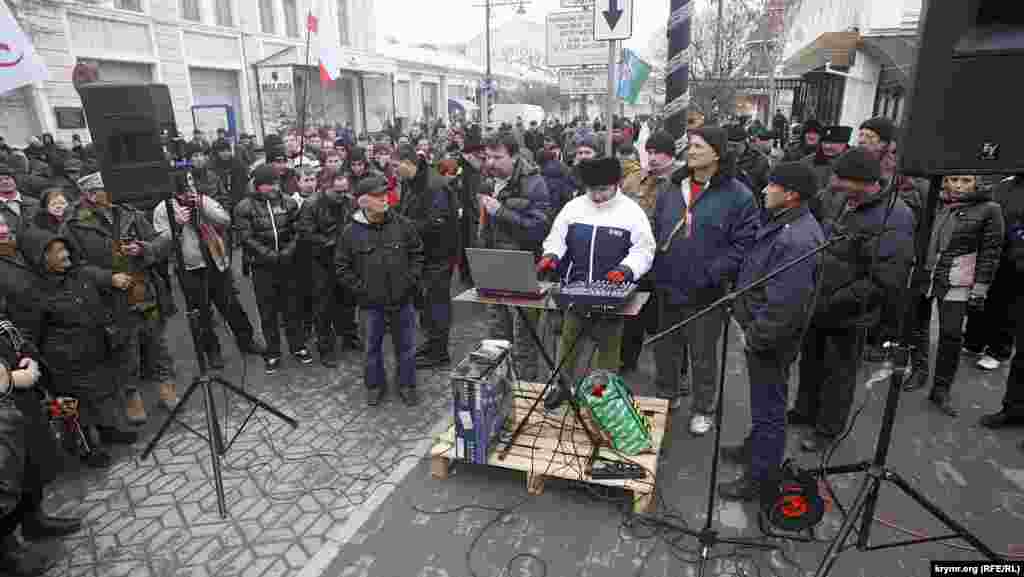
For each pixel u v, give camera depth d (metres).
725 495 3.44
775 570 2.90
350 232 4.39
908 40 11.12
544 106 48.22
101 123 3.35
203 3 20.48
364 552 3.08
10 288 3.66
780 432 3.23
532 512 3.36
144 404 4.82
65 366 3.81
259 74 22.36
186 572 2.99
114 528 3.33
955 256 4.16
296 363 5.55
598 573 2.91
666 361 4.27
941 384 4.38
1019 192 4.55
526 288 3.37
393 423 4.41
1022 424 4.14
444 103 41.03
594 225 3.79
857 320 3.57
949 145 2.07
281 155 6.80
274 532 3.27
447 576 2.90
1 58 5.75
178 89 19.62
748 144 6.43
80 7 15.76
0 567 2.98
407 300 4.53
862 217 3.50
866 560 2.95
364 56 26.61
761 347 3.06
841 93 13.36
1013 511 3.31
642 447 3.51
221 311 5.51
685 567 2.93
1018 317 3.97
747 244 3.79
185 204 4.89
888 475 2.63
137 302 4.28
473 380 3.40
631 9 4.69
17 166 9.01
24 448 2.86
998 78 1.97
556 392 4.04
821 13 16.16
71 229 4.35
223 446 4.08
